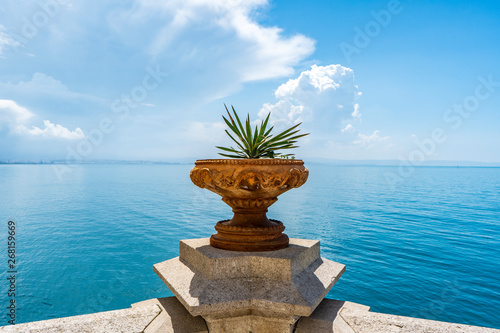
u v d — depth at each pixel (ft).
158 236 58.39
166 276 6.53
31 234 58.49
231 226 6.72
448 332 5.54
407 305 30.55
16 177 249.34
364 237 56.75
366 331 5.67
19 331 5.57
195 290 5.73
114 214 80.59
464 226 68.59
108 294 33.01
